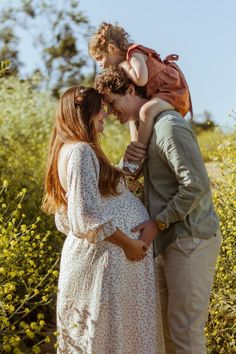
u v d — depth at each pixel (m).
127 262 3.26
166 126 3.33
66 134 3.29
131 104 3.54
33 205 6.24
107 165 3.25
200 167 3.30
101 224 3.12
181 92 3.60
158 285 3.56
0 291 3.62
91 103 3.29
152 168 3.43
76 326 3.27
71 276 3.28
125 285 3.25
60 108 3.33
